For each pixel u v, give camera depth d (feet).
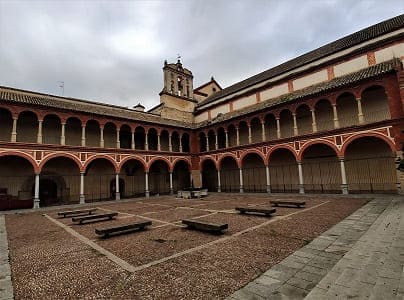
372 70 73.67
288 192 95.30
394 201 53.31
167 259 22.70
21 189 86.63
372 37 82.53
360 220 35.50
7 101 75.20
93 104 112.78
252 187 114.42
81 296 16.21
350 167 83.97
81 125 97.76
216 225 30.55
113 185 110.93
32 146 77.66
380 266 18.06
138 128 112.16
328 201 61.31
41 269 21.48
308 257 21.40
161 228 37.11
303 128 96.22
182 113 143.13
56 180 95.14
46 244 30.19
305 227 33.04
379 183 77.46
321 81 92.84
